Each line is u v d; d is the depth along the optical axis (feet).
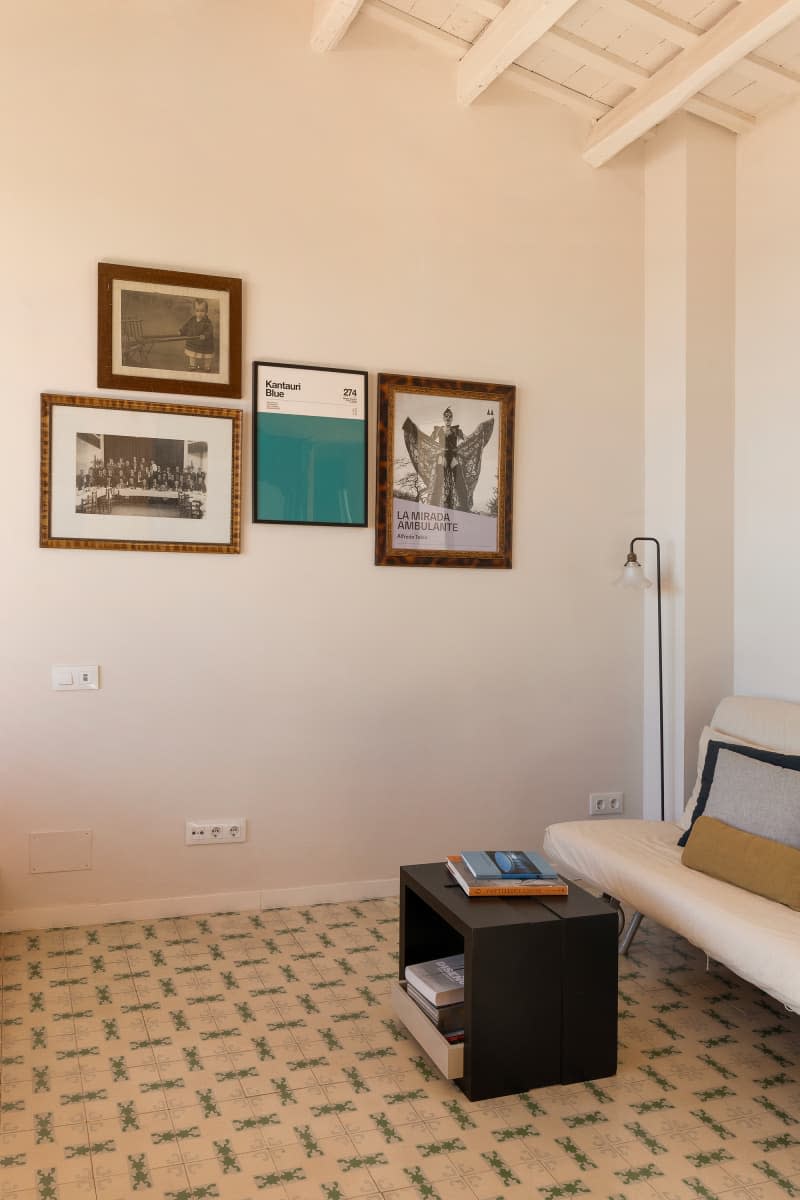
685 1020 9.01
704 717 12.95
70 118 11.04
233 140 11.68
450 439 12.60
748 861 8.95
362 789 12.30
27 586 10.92
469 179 12.77
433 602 12.61
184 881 11.59
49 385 10.96
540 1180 6.46
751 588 12.84
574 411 13.30
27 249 10.89
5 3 10.84
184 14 11.50
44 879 11.07
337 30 11.57
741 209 13.08
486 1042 7.51
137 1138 6.90
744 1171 6.59
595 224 13.43
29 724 10.96
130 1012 8.96
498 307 12.91
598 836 10.73
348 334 12.19
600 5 10.96
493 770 12.92
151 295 11.28
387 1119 7.20
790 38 11.12
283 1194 6.27
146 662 11.37
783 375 12.34
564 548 13.26
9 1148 6.76
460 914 7.77
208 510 11.54
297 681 12.00
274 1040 8.45
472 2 11.50
